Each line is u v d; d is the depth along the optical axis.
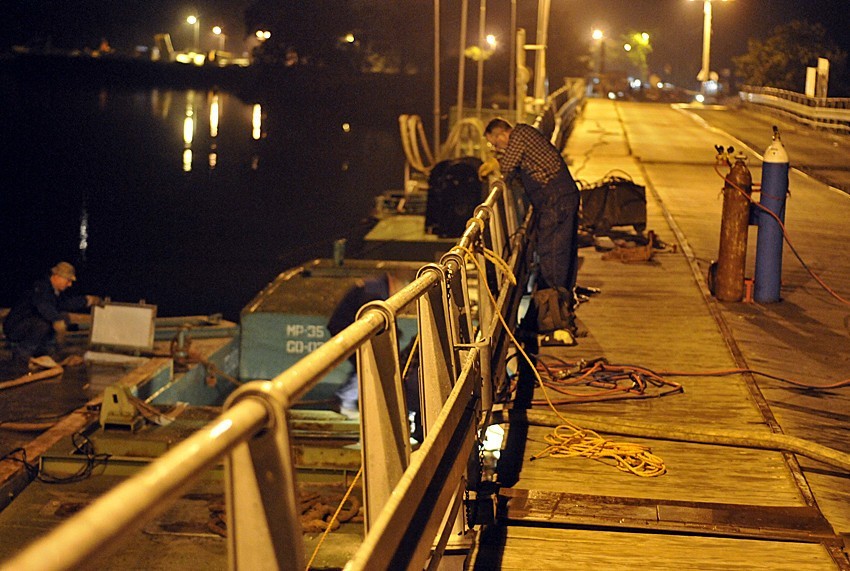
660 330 8.38
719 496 5.02
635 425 5.87
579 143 26.86
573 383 6.88
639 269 10.88
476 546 4.46
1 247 36.09
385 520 2.57
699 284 10.09
